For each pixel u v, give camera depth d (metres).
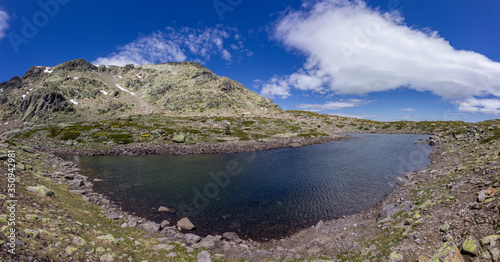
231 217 23.56
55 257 9.69
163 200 27.86
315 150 69.94
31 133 84.31
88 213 18.62
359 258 13.07
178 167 45.78
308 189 32.06
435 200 17.58
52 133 83.69
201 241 18.02
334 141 93.94
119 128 92.38
